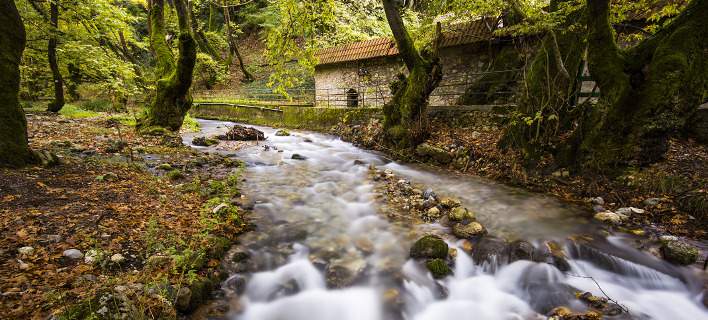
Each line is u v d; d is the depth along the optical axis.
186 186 6.36
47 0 11.95
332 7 10.58
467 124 10.69
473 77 15.23
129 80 19.25
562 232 5.39
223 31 35.28
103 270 3.42
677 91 5.83
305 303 3.92
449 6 10.65
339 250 4.91
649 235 5.16
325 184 7.86
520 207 6.46
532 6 9.06
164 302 3.03
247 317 3.58
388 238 5.31
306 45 10.93
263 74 30.42
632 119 6.32
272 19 30.67
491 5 9.67
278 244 4.90
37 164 5.83
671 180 6.08
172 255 3.83
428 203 6.58
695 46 5.78
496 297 4.20
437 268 4.43
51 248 3.62
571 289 4.22
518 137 8.36
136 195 5.48
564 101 7.75
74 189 5.26
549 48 8.19
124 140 9.91
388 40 18.53
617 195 6.34
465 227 5.42
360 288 4.17
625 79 6.31
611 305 3.86
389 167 9.62
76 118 14.57
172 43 27.20
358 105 20.14
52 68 15.25
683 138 7.99
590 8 6.61
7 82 5.44
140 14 31.69
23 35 5.70
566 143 7.54
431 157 9.82
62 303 2.84
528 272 4.50
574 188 6.96
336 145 12.89
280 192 7.05
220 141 12.66
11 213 4.12
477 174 8.66
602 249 4.88
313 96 24.16
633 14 9.82
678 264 4.48
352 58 19.25
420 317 3.85
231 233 4.89
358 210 6.40
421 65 10.24
